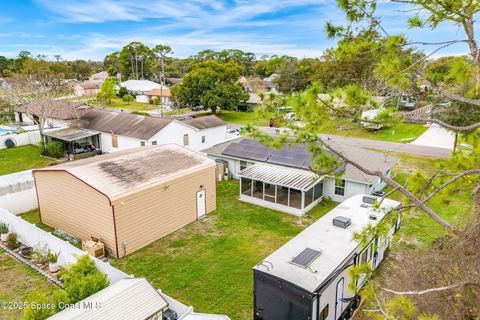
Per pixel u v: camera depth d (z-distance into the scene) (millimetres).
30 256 13633
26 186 20172
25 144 31875
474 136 8125
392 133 35656
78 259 10383
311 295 8008
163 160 17375
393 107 6562
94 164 15719
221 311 10594
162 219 15367
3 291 11469
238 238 15266
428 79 6035
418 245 14195
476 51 5480
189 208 16734
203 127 30609
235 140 25828
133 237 14180
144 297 9047
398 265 12789
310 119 6766
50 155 28203
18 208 17859
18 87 36938
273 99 7445
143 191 14328
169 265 13148
